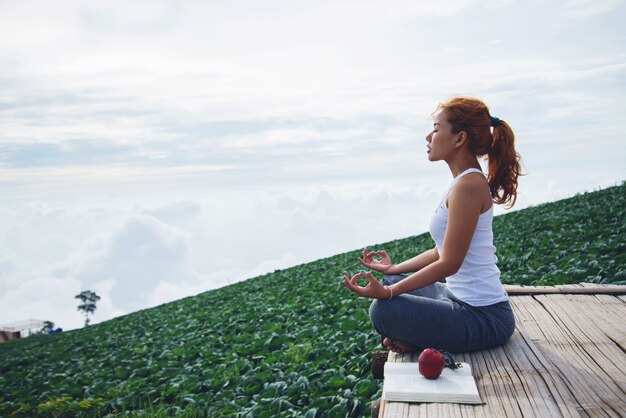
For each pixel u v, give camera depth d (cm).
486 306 428
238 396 788
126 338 1719
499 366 397
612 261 974
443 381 364
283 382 753
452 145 425
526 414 320
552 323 505
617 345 437
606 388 358
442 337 420
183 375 954
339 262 2212
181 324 1677
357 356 786
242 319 1400
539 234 1483
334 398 637
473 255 428
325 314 1191
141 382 987
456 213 410
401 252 2008
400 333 428
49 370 1450
